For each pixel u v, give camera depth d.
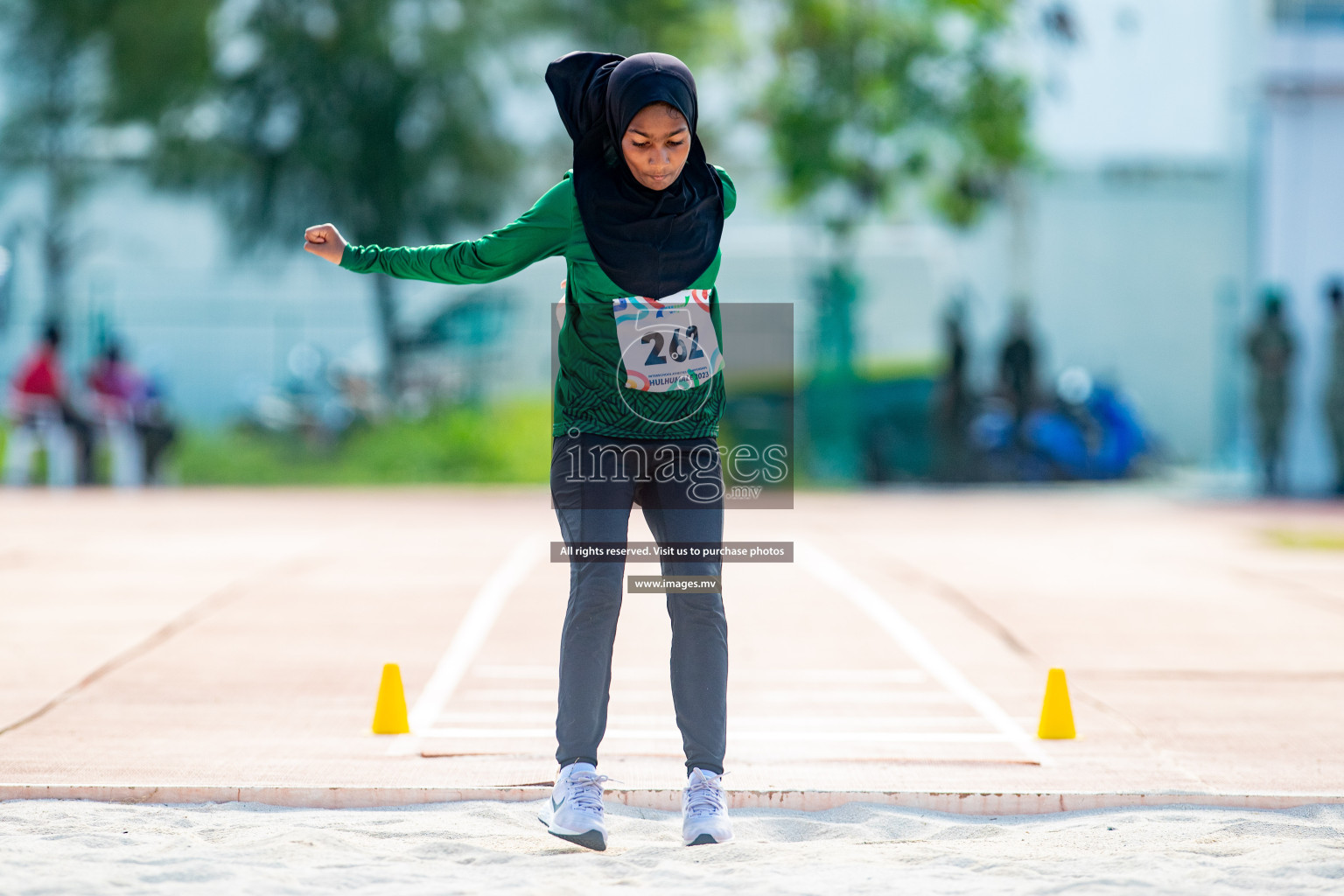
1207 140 77.44
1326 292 63.97
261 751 18.56
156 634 26.91
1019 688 23.03
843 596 31.45
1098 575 35.28
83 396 67.31
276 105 77.75
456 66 77.62
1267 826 15.37
